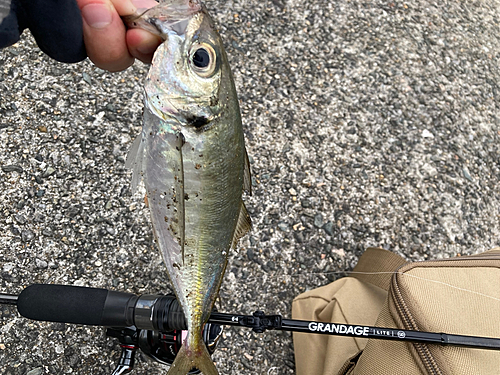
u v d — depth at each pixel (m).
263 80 0.65
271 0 0.71
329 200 0.60
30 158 0.52
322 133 0.64
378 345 0.36
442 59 0.76
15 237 0.49
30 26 0.25
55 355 0.47
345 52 0.71
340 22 0.73
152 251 0.53
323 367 0.45
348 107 0.67
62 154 0.54
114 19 0.28
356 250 0.59
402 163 0.65
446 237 0.62
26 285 0.48
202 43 0.30
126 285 0.51
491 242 0.64
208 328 0.36
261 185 0.59
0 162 0.51
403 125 0.68
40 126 0.54
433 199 0.64
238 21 0.67
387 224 0.61
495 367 0.34
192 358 0.31
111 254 0.52
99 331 0.48
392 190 0.63
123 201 0.54
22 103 0.54
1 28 0.23
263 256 0.56
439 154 0.67
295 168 0.61
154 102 0.29
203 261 0.31
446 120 0.70
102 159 0.55
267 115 0.63
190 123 0.29
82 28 0.27
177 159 0.29
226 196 0.31
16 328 0.47
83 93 0.56
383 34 0.74
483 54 0.79
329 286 0.52
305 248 0.57
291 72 0.67
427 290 0.37
